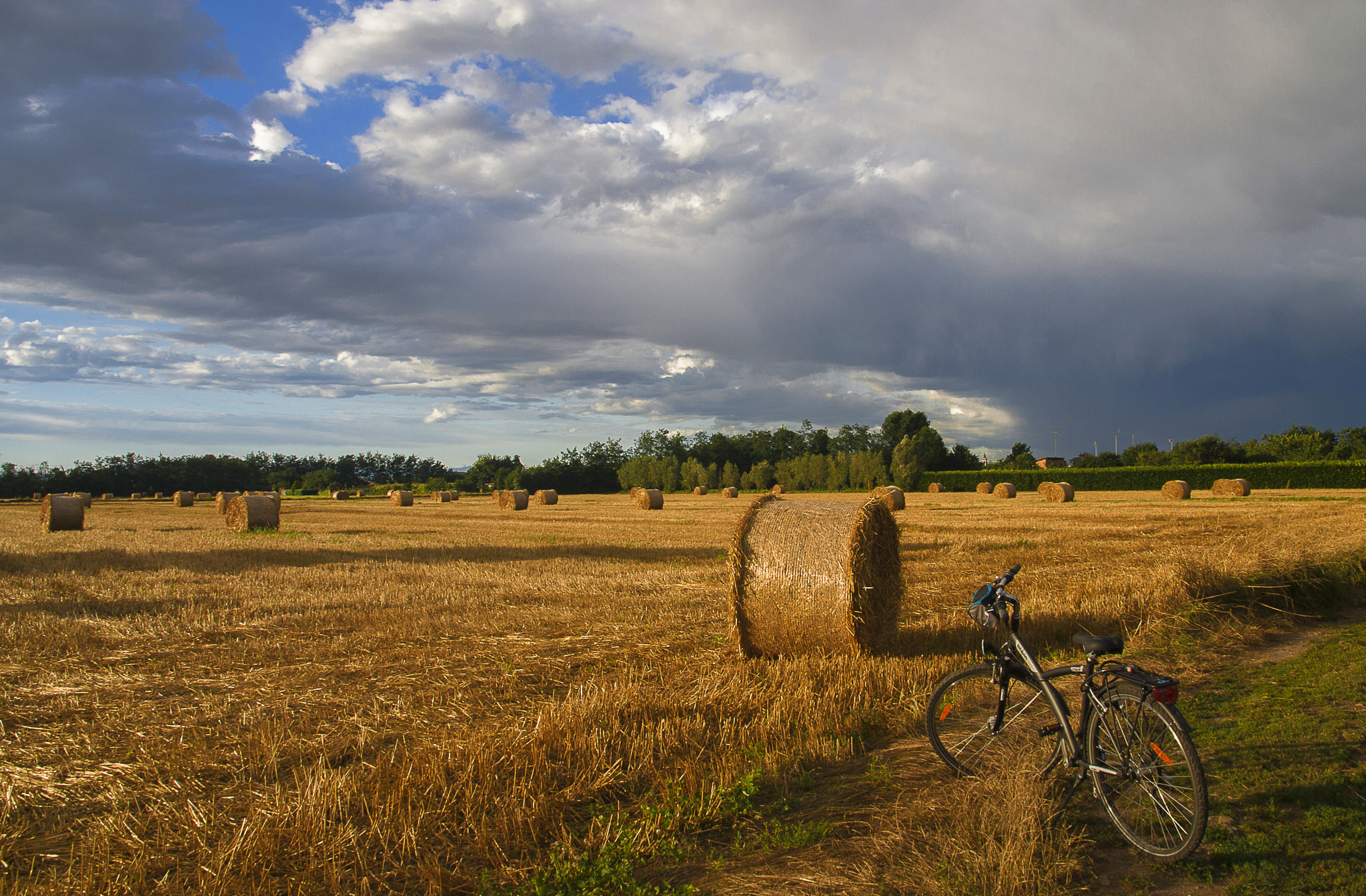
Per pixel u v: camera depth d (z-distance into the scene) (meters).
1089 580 11.78
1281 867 3.66
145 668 7.79
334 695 6.75
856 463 88.69
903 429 110.62
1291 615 9.54
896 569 8.89
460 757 4.96
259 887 3.62
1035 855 3.77
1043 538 20.28
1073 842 3.94
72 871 3.88
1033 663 4.62
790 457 118.50
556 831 4.21
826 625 8.27
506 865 3.86
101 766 5.14
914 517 29.39
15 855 4.07
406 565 16.31
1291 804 4.30
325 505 58.44
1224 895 3.50
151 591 12.64
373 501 71.06
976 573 13.91
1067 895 3.52
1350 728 5.36
